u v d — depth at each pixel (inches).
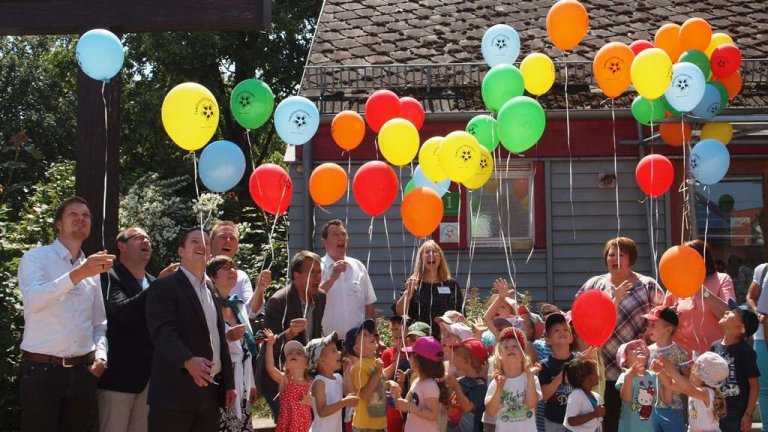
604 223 375.6
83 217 201.8
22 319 247.3
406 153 232.7
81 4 233.8
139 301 213.6
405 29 422.9
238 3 233.6
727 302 243.3
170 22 233.5
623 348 226.4
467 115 367.2
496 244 375.6
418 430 210.1
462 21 428.8
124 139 864.3
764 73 389.7
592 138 377.1
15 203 515.8
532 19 429.4
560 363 224.5
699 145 246.4
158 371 189.3
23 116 869.2
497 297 241.3
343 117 258.2
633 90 380.5
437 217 231.3
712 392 217.3
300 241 370.0
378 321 315.3
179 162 837.8
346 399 207.2
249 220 713.0
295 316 238.1
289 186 234.1
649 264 373.4
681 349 227.0
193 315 192.5
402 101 266.8
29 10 233.5
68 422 199.2
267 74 868.0
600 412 211.2
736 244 374.9
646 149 373.7
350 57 403.2
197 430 194.2
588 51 403.5
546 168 376.5
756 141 351.3
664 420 222.1
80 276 184.7
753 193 376.2
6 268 257.4
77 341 196.9
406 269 372.8
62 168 485.1
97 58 205.0
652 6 435.8
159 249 565.3
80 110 232.5
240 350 225.9
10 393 237.3
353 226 373.1
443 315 250.2
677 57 278.7
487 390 212.7
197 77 812.0
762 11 431.2
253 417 346.6
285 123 234.1
